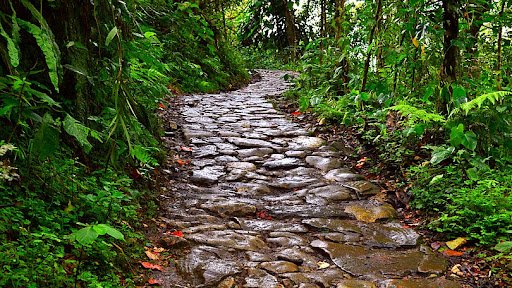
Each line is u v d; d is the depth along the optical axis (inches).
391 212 160.2
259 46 759.1
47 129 103.7
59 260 100.7
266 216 159.6
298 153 221.5
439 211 151.0
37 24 127.0
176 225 146.1
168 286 111.3
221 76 462.3
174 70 394.6
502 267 118.1
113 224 124.3
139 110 192.1
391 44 229.0
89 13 144.0
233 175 193.8
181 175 192.4
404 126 206.5
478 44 239.0
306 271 120.4
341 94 303.9
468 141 159.5
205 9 506.0
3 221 95.9
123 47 156.7
